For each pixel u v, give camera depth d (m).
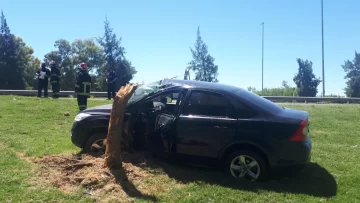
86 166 5.72
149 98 6.19
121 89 5.71
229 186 5.38
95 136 6.44
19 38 54.62
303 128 5.45
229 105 5.79
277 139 5.45
